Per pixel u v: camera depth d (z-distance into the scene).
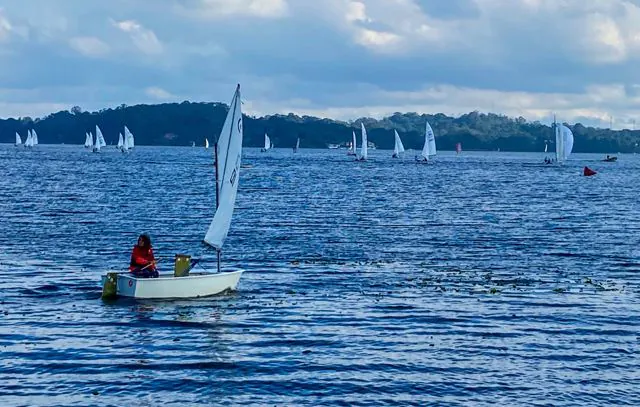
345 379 30.12
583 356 33.12
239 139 45.91
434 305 41.38
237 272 44.34
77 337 34.75
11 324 36.50
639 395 28.94
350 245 62.97
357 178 165.75
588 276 50.44
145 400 27.89
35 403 27.38
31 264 51.34
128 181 139.50
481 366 31.73
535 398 28.53
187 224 75.75
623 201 113.44
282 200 105.00
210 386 29.28
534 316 39.34
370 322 37.91
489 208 98.50
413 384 29.67
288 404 27.77
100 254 55.94
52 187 119.56
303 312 39.56
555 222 82.75
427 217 85.81
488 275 50.22
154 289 41.78
